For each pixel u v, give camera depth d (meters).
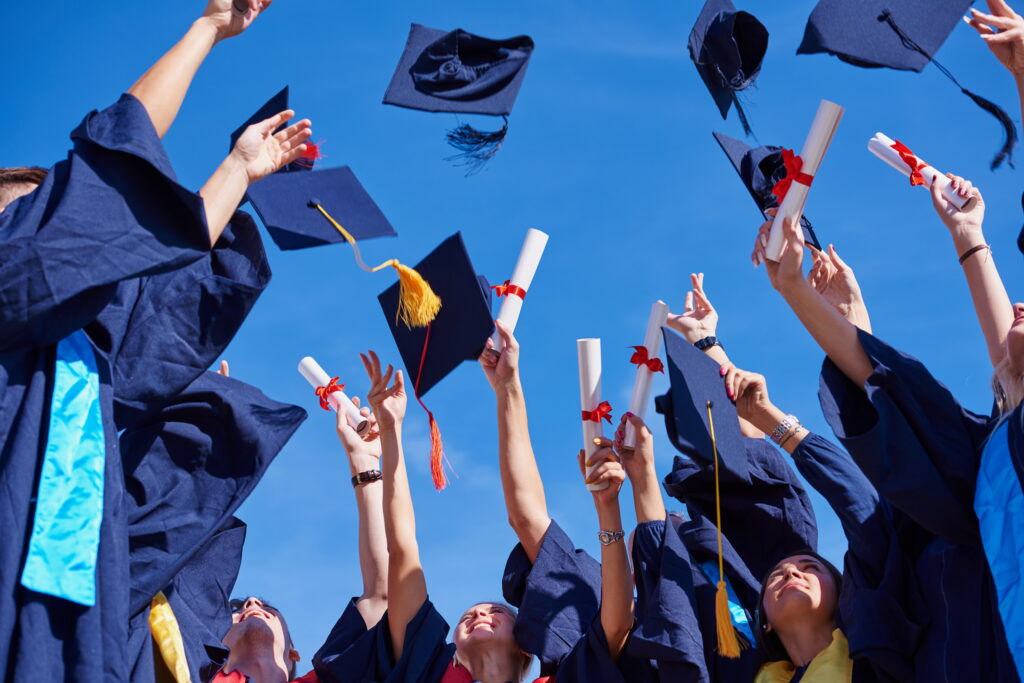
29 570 3.23
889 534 4.84
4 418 3.38
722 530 5.66
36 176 4.09
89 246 3.40
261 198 4.58
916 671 4.50
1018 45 4.92
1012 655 4.18
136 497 4.01
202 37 3.90
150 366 3.88
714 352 5.65
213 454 4.14
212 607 4.64
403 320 5.48
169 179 3.49
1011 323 4.89
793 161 4.86
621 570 5.18
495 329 5.83
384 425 5.70
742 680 4.99
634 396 5.45
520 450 5.79
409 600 5.57
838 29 5.34
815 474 5.04
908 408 4.66
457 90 5.36
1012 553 4.29
